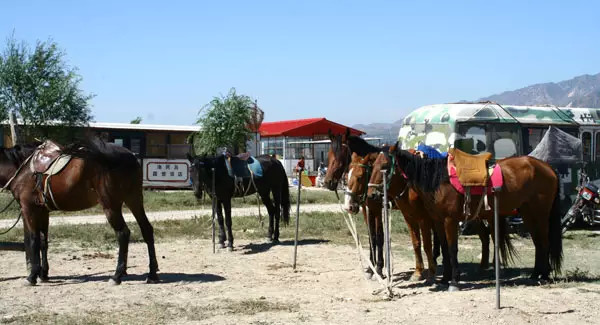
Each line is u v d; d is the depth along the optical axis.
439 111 15.66
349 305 8.35
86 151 9.58
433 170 9.09
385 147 9.38
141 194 10.05
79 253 13.20
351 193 9.43
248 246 14.41
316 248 14.08
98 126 32.81
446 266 9.51
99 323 7.45
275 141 48.41
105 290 9.45
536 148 16.41
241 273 11.01
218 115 35.66
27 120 31.17
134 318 7.71
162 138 34.78
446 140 15.34
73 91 31.66
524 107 16.38
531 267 11.38
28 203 9.77
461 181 8.92
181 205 23.77
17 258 12.56
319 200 27.03
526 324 7.21
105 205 9.60
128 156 9.74
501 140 15.74
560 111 16.94
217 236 15.95
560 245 9.80
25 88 31.00
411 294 9.04
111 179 9.52
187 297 8.98
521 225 15.47
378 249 10.34
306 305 8.37
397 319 7.51
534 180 9.60
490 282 9.86
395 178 9.45
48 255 12.88
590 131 17.39
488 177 9.05
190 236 16.03
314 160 43.16
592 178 17.30
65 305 8.47
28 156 10.07
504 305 8.03
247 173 14.20
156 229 16.66
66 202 9.74
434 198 9.11
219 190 13.79
